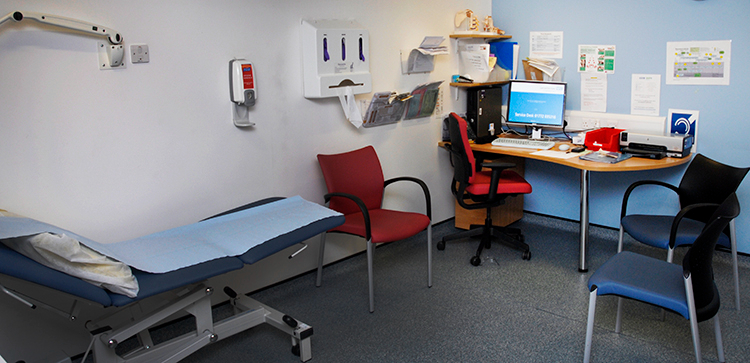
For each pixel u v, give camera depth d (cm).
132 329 186
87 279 166
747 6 299
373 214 297
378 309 273
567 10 374
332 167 290
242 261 200
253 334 253
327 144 315
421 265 331
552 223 407
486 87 384
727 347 227
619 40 353
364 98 328
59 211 215
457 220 399
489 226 348
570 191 402
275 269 301
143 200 239
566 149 334
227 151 267
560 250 351
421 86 348
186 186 254
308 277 316
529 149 345
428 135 384
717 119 322
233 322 221
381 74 338
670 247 242
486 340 240
